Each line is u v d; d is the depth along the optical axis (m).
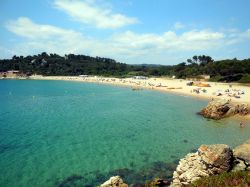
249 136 42.25
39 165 31.19
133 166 31.03
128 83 156.50
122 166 31.05
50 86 148.50
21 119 56.31
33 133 44.88
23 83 174.25
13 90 125.44
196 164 24.28
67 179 27.78
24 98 94.69
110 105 76.06
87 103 80.62
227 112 56.56
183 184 23.94
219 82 132.25
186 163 25.50
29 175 28.52
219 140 40.50
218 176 20.61
